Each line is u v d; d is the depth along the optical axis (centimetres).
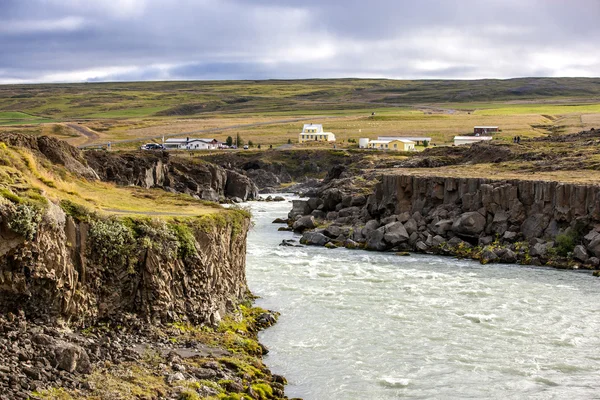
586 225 8344
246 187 18088
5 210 3272
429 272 7319
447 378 4131
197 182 16875
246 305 5388
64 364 3109
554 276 7225
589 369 4328
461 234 9144
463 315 5456
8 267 3309
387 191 10762
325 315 5356
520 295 6212
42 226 3469
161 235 4222
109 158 13238
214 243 4766
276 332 4872
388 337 4847
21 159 4775
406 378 4106
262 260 7812
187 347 3956
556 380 4141
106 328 3772
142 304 4006
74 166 6319
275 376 3934
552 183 8844
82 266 3741
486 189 9262
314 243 9606
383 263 7931
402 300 5906
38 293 3434
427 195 10250
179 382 3350
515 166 12262
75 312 3625
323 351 4516
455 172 11888
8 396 2730
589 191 8450
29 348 3098
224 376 3625
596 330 5116
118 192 5972
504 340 4847
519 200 9131
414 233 9262
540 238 8681
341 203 11869
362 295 6047
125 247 3984
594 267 7738
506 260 8175
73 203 3944
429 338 4850
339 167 18475
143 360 3566
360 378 4084
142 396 3094
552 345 4762
